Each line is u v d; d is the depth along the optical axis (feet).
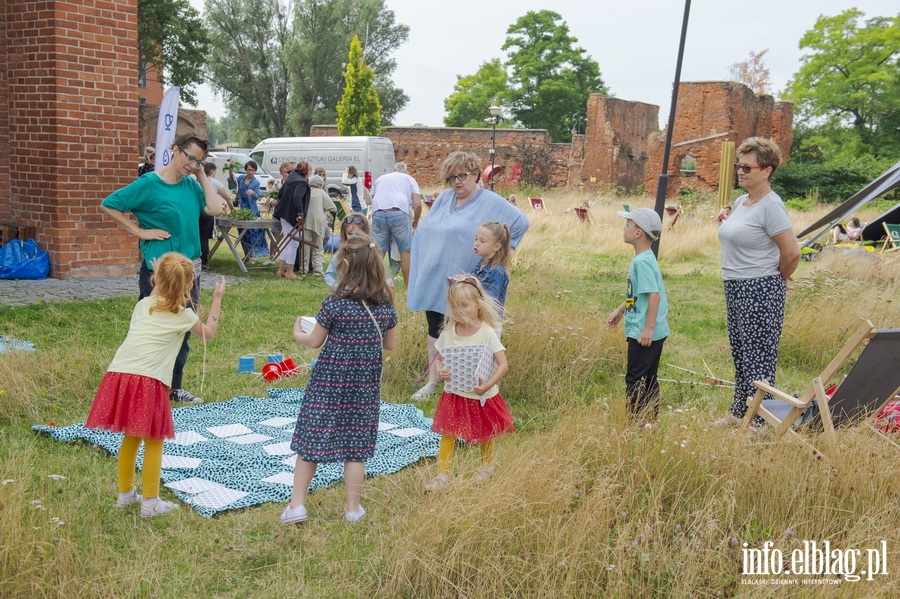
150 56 133.49
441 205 20.25
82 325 25.23
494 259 18.25
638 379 17.24
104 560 11.17
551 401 19.88
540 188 115.65
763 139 17.46
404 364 21.93
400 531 12.10
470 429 14.08
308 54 172.04
